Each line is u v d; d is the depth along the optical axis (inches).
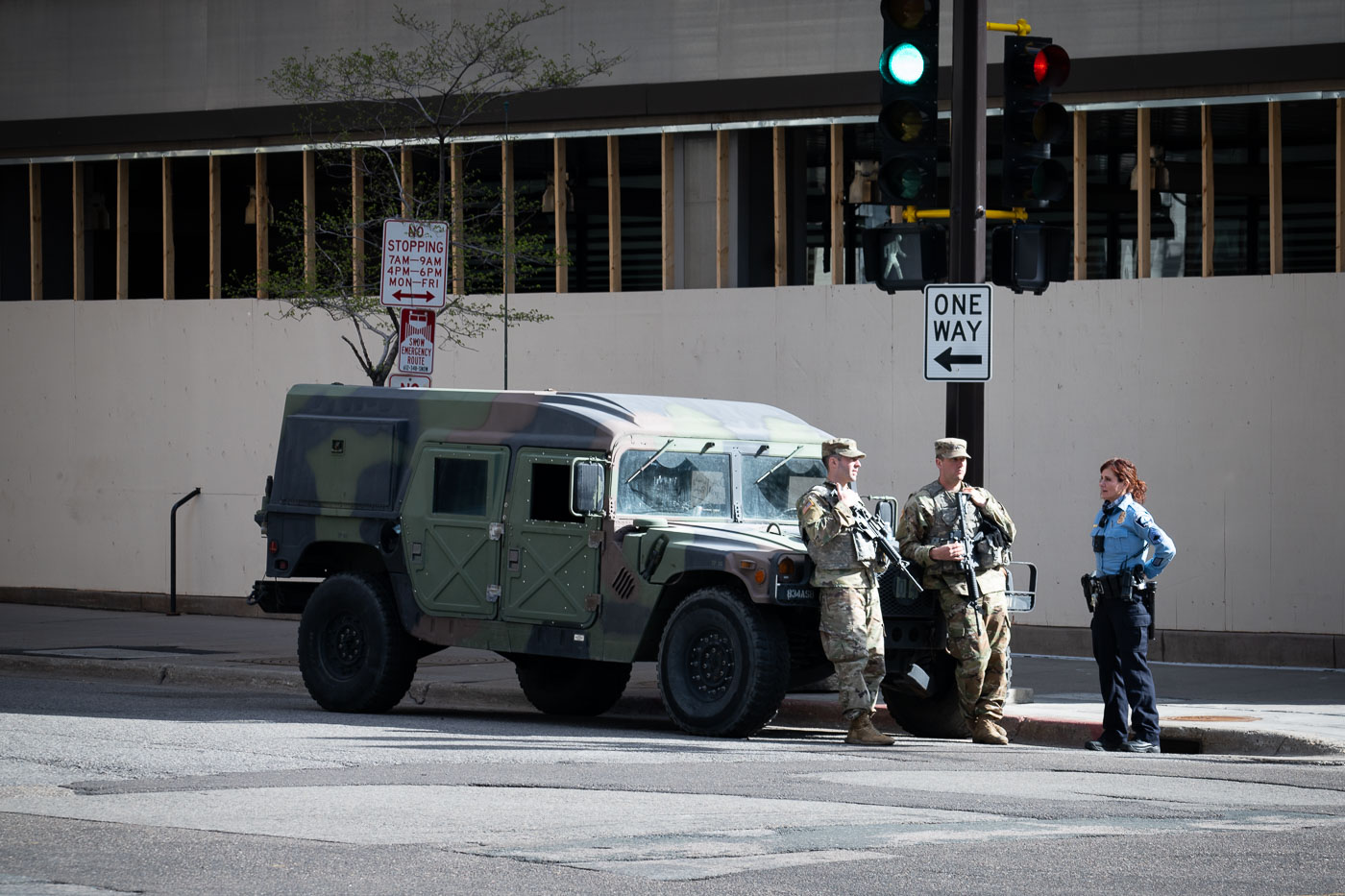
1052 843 823.7
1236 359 1979.6
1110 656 1371.8
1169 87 2085.4
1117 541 1365.7
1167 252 2913.4
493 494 1465.3
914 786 1031.0
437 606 1488.7
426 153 2417.6
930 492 1392.7
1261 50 2034.9
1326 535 1945.1
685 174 2359.7
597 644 1408.7
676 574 1360.7
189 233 3019.2
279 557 1590.8
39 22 2610.7
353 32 2450.8
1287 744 1344.7
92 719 1358.3
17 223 2709.2
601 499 1389.0
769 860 768.3
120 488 2541.8
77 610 2529.5
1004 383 2076.8
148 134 2549.2
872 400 2145.7
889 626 1398.9
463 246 2220.7
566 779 1035.3
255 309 2474.2
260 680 1811.0
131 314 2539.4
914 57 1455.5
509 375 2322.8
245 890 698.8
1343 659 1919.3
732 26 2283.5
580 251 2957.7
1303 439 1953.7
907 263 1477.6
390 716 1491.1
